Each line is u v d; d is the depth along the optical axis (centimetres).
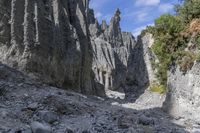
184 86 3294
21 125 1933
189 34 3381
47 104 2655
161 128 2369
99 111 2875
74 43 6919
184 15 3591
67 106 2709
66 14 7000
